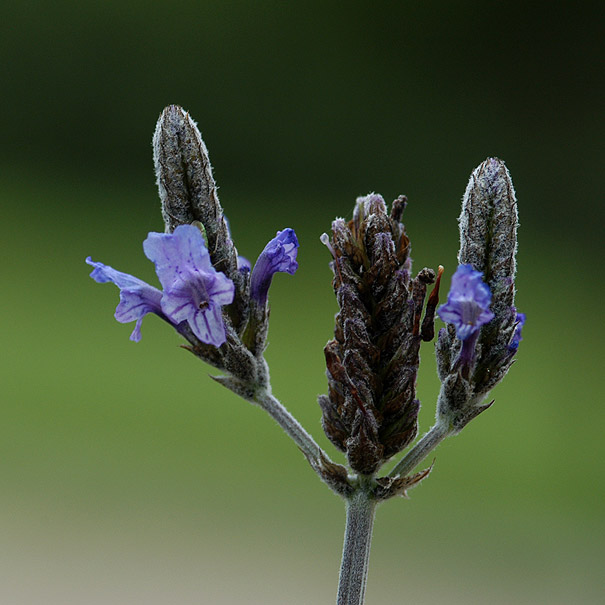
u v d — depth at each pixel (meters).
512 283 0.35
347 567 0.35
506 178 0.35
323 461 0.35
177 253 0.34
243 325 0.36
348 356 0.35
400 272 0.35
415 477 0.35
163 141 0.35
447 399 0.35
